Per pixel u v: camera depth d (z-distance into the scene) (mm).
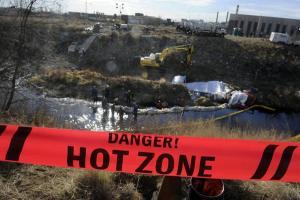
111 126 19078
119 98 25984
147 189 5254
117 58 39688
